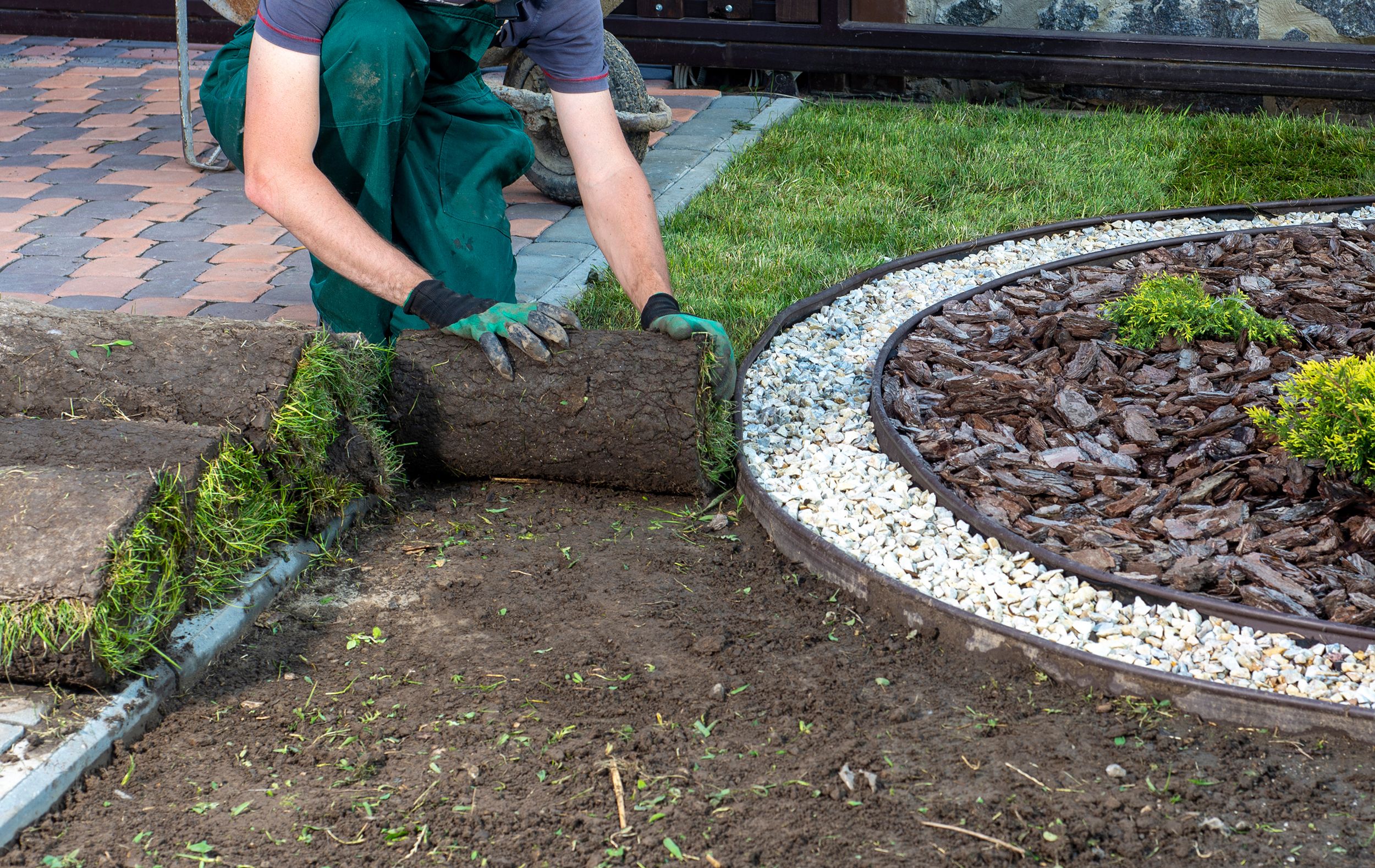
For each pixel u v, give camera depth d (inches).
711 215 221.6
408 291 133.3
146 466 107.3
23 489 103.0
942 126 271.9
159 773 94.2
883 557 121.1
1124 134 264.8
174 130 270.1
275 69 126.6
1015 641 106.3
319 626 114.8
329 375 126.6
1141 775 93.4
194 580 110.6
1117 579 112.6
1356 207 219.0
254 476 118.9
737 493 139.0
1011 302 177.5
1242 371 149.0
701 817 89.4
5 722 95.0
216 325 129.8
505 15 138.1
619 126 149.9
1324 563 116.8
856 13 300.7
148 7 339.3
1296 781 92.7
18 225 214.1
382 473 132.5
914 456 135.6
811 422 148.6
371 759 95.9
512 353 133.8
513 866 84.8
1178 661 104.9
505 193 234.5
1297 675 101.7
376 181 143.8
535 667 108.1
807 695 104.0
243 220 218.4
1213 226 214.4
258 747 97.5
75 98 293.3
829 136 266.4
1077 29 298.8
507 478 142.5
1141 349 159.2
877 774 93.7
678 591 120.5
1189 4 289.0
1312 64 267.4
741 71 310.7
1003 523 125.4
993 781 92.9
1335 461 123.7
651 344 133.2
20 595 95.5
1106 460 136.0
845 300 187.0
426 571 124.3
